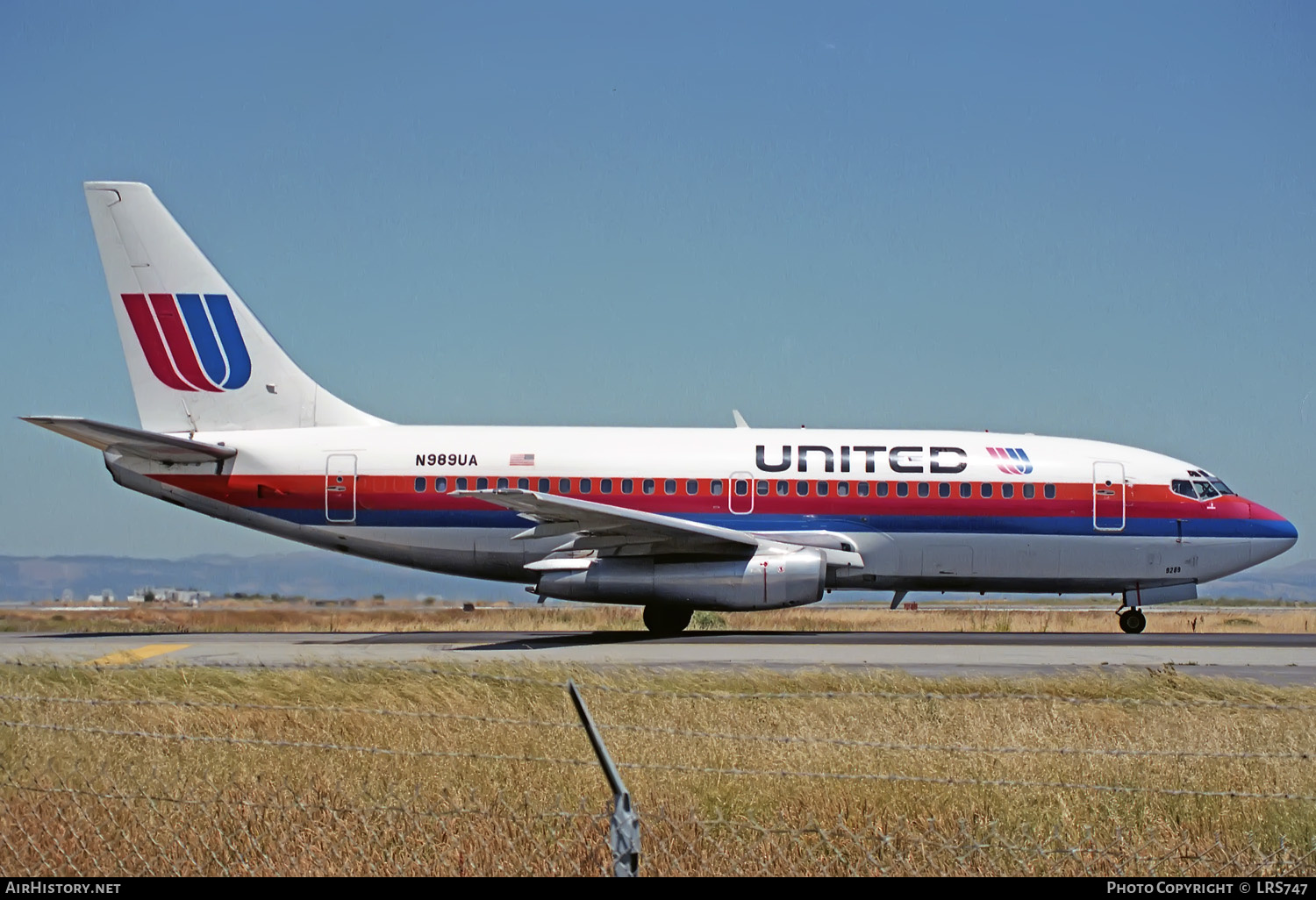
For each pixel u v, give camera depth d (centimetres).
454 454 4281
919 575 4316
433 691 2262
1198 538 4331
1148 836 1454
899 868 1337
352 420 4431
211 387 4381
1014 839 1430
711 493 4259
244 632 4638
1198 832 1482
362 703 2205
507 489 4231
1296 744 1852
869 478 4281
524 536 4059
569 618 5538
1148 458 4431
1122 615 4516
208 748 1758
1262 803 1551
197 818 1421
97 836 1365
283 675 2575
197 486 4272
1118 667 2922
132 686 2403
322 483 4256
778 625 5353
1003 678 2642
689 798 1523
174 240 4375
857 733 1905
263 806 1391
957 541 4281
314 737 1856
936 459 4316
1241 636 4338
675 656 3209
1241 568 4378
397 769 1664
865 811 1493
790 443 4338
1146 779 1645
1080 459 4375
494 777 1630
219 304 4381
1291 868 1364
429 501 4250
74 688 2359
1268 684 2627
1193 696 2422
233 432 4347
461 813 1420
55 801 1474
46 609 5403
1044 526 4294
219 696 2309
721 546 4059
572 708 2102
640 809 1467
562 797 1537
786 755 1717
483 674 2531
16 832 1380
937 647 3506
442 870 1311
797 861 1348
